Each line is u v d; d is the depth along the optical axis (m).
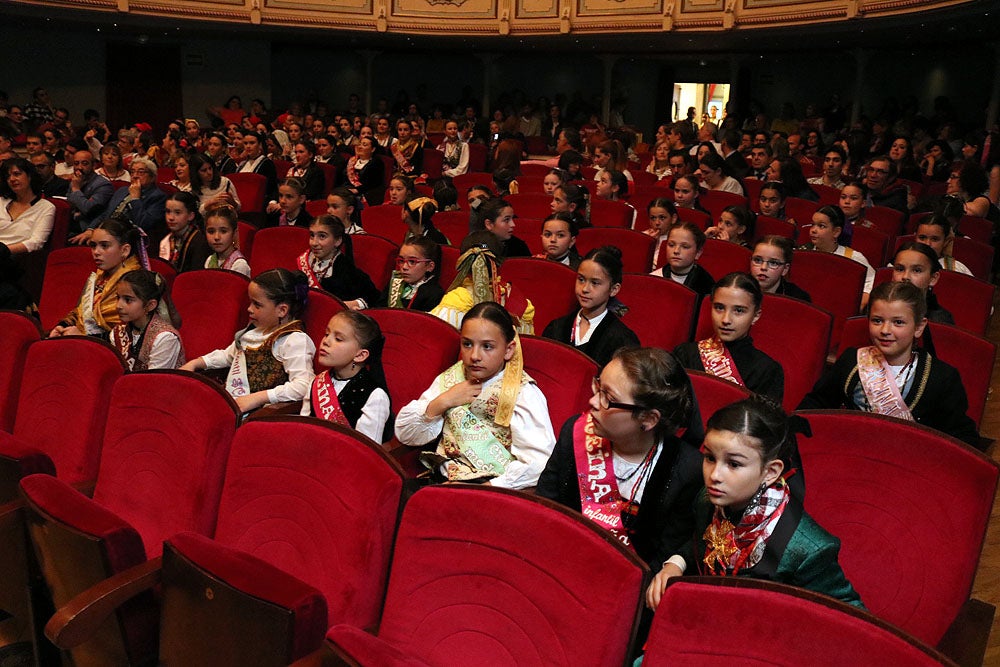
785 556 1.73
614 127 16.95
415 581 1.79
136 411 2.48
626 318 4.01
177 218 5.15
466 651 1.72
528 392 2.67
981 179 6.82
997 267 7.05
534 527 1.67
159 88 17.47
